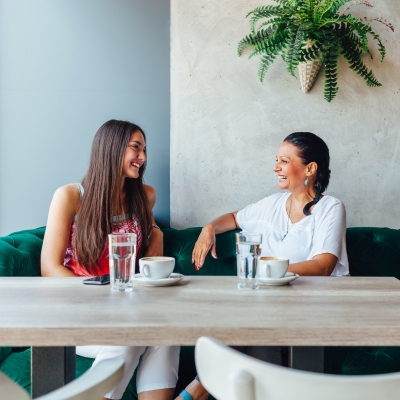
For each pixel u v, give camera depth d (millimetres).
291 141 1957
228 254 2039
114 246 1156
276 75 2330
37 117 2301
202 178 2348
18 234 1924
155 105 2340
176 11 2330
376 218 2363
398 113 2346
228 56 2334
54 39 2303
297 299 1077
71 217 1815
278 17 2250
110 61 2324
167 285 1240
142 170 1934
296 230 1905
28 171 2303
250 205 2119
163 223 2359
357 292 1158
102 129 1871
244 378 598
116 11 2320
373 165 2354
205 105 2338
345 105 2338
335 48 2180
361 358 1542
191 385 1302
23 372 1420
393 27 2324
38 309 976
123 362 770
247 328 851
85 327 852
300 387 583
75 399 625
